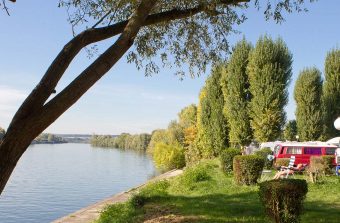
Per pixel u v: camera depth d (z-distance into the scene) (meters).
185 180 19.56
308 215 11.62
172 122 93.25
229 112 35.62
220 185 18.41
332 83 40.09
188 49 9.49
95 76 5.34
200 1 7.34
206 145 44.25
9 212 39.09
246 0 7.70
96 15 8.79
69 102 5.13
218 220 11.58
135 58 9.41
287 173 18.16
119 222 13.04
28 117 4.93
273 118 32.66
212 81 42.38
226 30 9.48
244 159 17.92
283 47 33.38
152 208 14.32
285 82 33.25
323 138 36.34
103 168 88.38
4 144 4.84
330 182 17.33
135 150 171.12
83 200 45.78
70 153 161.25
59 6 8.16
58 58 5.34
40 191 53.69
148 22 6.79
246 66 35.09
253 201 14.41
